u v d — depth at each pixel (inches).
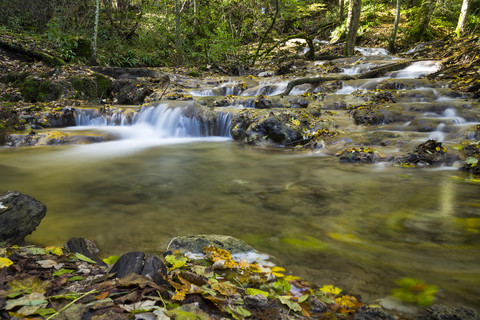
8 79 402.9
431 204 120.5
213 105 343.3
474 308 58.3
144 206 119.2
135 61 617.6
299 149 238.4
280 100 331.9
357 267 74.2
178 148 247.8
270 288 65.2
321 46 843.4
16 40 485.4
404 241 88.8
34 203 87.4
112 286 57.5
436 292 63.6
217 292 61.0
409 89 362.9
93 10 678.5
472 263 75.8
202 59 733.9
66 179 158.1
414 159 188.4
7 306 50.0
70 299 53.9
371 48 754.2
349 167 184.9
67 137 261.0
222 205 121.0
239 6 700.7
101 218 106.4
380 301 61.0
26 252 71.5
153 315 49.5
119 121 327.3
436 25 826.2
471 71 373.1
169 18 716.0
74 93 391.2
